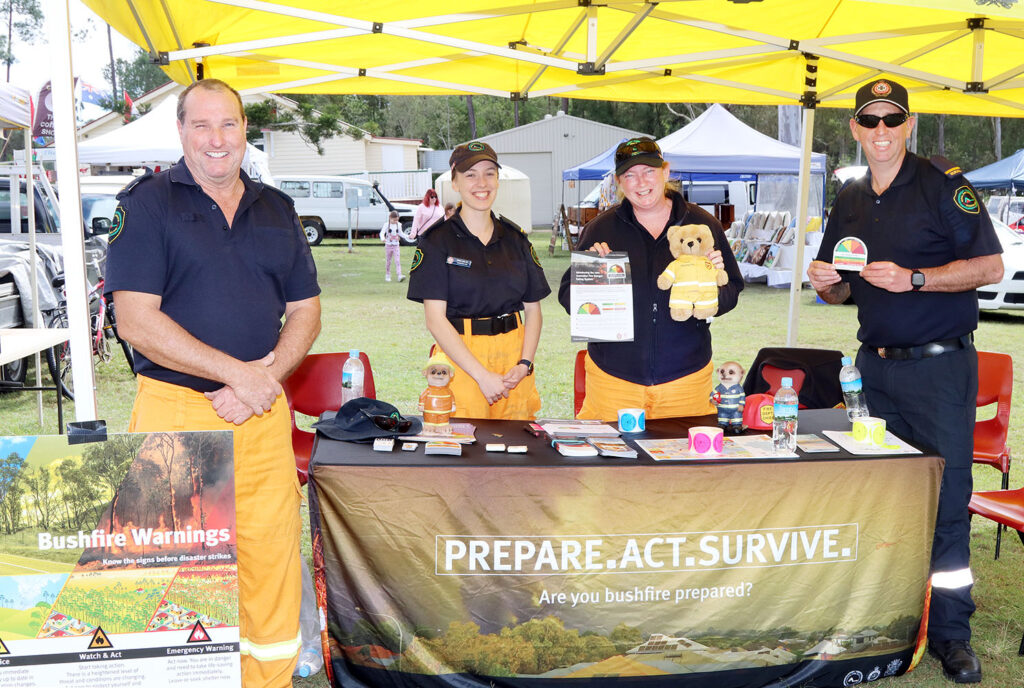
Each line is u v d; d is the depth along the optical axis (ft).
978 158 178.40
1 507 7.79
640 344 11.78
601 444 9.57
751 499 9.11
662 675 9.32
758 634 9.35
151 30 11.56
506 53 12.38
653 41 14.82
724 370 10.62
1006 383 14.07
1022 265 36.81
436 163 134.72
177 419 8.70
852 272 11.39
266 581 9.03
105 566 7.96
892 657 9.71
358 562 8.94
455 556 8.95
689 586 9.18
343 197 84.38
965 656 10.30
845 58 13.76
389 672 9.13
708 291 11.37
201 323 8.67
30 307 22.48
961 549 10.74
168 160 41.29
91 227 35.35
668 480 8.98
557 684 9.22
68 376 25.26
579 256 11.51
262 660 9.07
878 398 11.43
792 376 13.51
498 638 9.09
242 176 9.05
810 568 9.33
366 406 10.17
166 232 8.47
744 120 165.78
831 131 163.84
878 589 9.50
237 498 8.83
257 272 8.89
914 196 10.78
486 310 12.20
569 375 27.66
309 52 14.75
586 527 8.99
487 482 8.89
